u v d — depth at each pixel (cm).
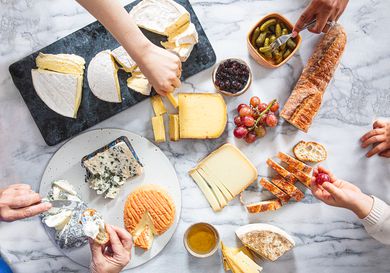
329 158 156
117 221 153
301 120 148
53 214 145
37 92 148
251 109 148
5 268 151
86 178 152
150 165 153
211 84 155
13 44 154
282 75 156
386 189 156
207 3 155
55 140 152
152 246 153
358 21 156
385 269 157
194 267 155
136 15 148
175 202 153
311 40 156
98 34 151
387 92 156
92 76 148
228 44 155
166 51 136
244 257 149
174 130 151
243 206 155
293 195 151
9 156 154
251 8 155
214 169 153
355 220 156
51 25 154
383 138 151
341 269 157
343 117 156
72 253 152
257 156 155
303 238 156
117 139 149
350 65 156
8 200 134
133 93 152
